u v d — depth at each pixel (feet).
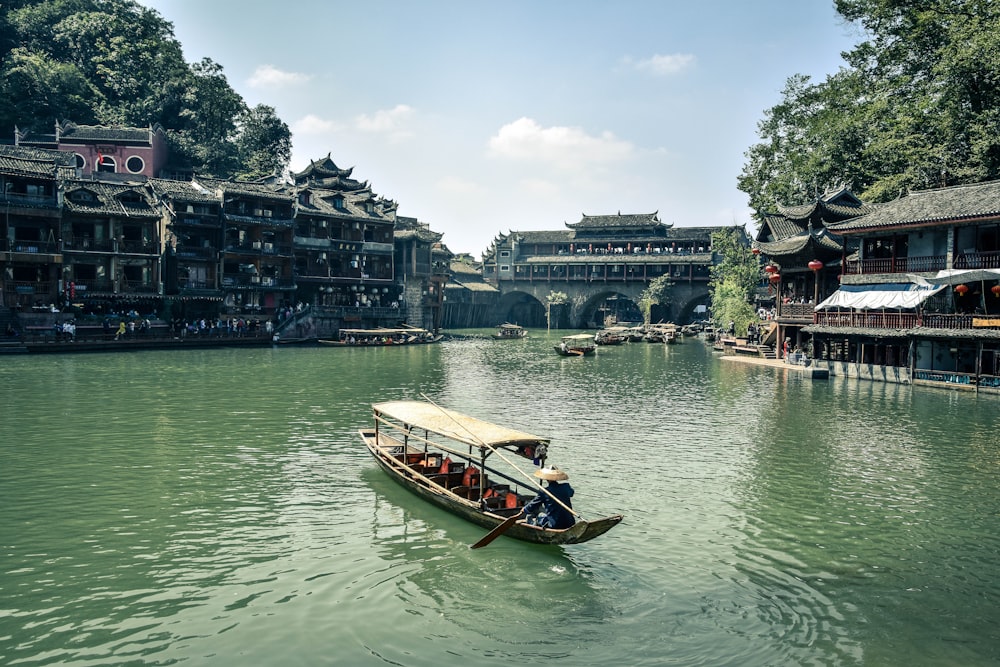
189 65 334.85
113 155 266.16
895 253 146.51
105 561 45.78
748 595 41.70
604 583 43.09
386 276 277.23
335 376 143.84
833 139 205.05
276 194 236.43
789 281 200.23
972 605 40.73
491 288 398.01
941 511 57.62
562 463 71.97
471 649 35.24
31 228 186.91
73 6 319.06
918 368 142.92
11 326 172.04
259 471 66.95
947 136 176.45
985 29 170.19
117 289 200.44
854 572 45.29
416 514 55.01
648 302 357.61
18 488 61.11
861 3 211.82
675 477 67.05
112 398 107.96
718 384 140.05
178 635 36.47
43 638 36.06
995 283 132.05
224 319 223.10
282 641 35.88
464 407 107.14
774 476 67.77
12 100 276.21
